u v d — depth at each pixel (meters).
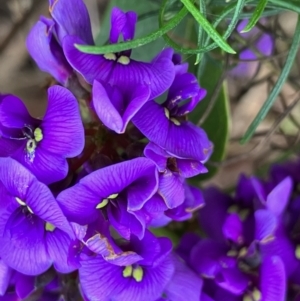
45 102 0.18
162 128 0.08
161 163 0.08
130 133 0.09
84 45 0.08
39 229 0.09
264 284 0.10
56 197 0.08
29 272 0.09
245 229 0.11
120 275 0.09
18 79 0.18
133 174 0.08
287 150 0.14
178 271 0.10
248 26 0.08
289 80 0.13
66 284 0.10
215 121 0.12
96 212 0.08
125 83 0.08
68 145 0.08
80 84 0.09
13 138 0.08
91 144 0.09
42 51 0.09
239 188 0.11
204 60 0.10
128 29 0.08
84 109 0.10
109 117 0.08
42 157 0.08
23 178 0.08
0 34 0.17
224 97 0.12
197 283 0.10
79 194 0.08
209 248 0.11
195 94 0.09
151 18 0.12
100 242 0.08
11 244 0.09
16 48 0.17
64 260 0.09
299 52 0.15
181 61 0.09
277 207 0.10
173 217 0.09
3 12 0.17
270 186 0.11
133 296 0.09
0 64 0.17
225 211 0.12
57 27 0.09
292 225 0.11
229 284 0.10
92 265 0.09
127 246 0.09
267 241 0.10
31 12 0.15
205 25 0.08
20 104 0.08
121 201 0.08
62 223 0.08
